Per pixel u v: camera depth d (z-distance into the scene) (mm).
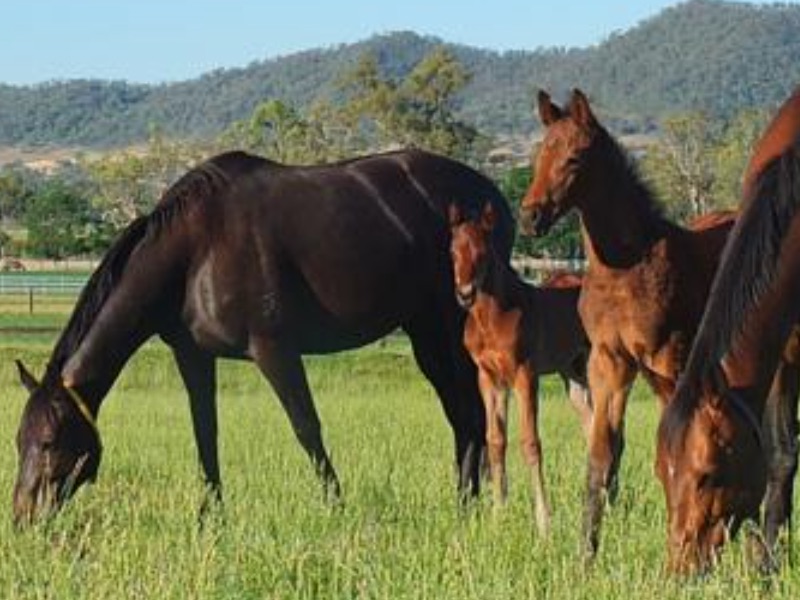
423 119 86188
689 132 89000
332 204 14688
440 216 15453
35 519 12836
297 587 10117
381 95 85750
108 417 24688
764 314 9250
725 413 8945
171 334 14336
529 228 11867
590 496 11602
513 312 14633
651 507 13062
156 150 110375
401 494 14203
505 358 14625
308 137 89438
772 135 11078
